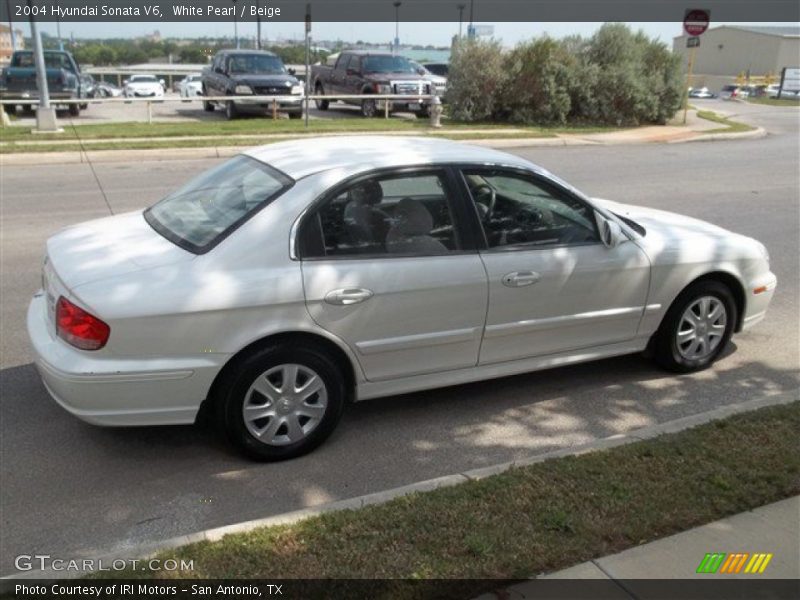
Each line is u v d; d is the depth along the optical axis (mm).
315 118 22078
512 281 4531
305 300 4016
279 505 3812
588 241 4848
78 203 11016
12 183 12625
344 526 3307
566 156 17141
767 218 10688
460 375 4625
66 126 19156
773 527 3391
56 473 4043
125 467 4117
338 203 4195
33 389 4973
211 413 4141
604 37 23234
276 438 4160
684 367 5387
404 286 4242
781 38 78625
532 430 4625
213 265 3939
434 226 4418
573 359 4957
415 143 4891
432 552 3148
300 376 4152
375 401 4961
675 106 24047
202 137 17391
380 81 22422
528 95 22312
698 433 4180
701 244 5219
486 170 4602
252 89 21094
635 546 3236
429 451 4359
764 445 4043
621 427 4672
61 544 3463
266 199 4145
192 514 3721
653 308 5105
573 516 3406
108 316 3719
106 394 3811
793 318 6648
